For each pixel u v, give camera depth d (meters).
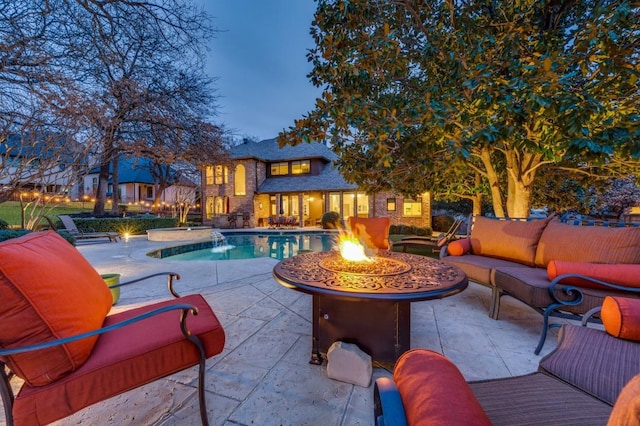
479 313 3.01
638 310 1.33
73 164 5.02
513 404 0.99
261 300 3.41
